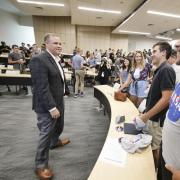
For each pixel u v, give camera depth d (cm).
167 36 1677
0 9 1315
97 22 1238
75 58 626
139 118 186
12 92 635
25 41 1575
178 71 180
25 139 313
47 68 210
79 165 251
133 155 151
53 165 248
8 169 237
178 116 107
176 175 98
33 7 1002
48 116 216
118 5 821
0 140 307
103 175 128
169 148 114
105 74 684
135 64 354
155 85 177
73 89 670
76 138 326
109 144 165
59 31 1346
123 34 1534
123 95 313
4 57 829
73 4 827
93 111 479
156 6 725
